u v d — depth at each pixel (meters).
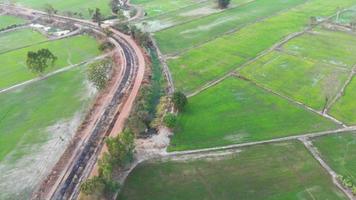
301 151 75.06
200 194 66.38
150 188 67.81
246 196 65.62
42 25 158.25
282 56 114.00
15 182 70.94
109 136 79.25
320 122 83.25
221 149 76.69
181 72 108.31
